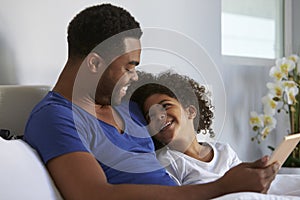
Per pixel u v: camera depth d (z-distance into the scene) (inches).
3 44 75.3
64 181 49.7
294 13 127.4
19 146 50.6
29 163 49.5
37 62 79.4
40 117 53.4
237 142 113.3
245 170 50.5
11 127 65.9
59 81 58.8
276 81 110.2
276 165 52.0
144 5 95.2
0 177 47.2
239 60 116.0
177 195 49.4
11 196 47.3
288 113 117.2
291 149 55.7
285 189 69.1
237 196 46.3
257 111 118.3
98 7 59.1
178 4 101.3
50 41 81.2
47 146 51.3
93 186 48.6
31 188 48.4
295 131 110.7
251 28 121.1
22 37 77.7
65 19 83.3
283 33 127.6
